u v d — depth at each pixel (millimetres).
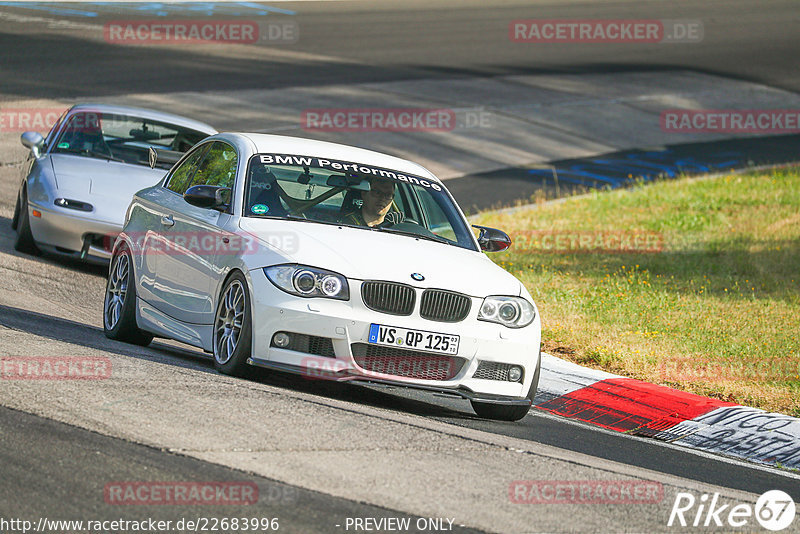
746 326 39250
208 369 25359
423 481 17812
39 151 44094
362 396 25609
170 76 95438
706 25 157875
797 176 79688
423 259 24828
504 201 68625
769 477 23656
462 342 23922
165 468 16812
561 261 52000
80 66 95000
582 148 89625
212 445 18203
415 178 28828
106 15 125188
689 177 80562
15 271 37969
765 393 30219
